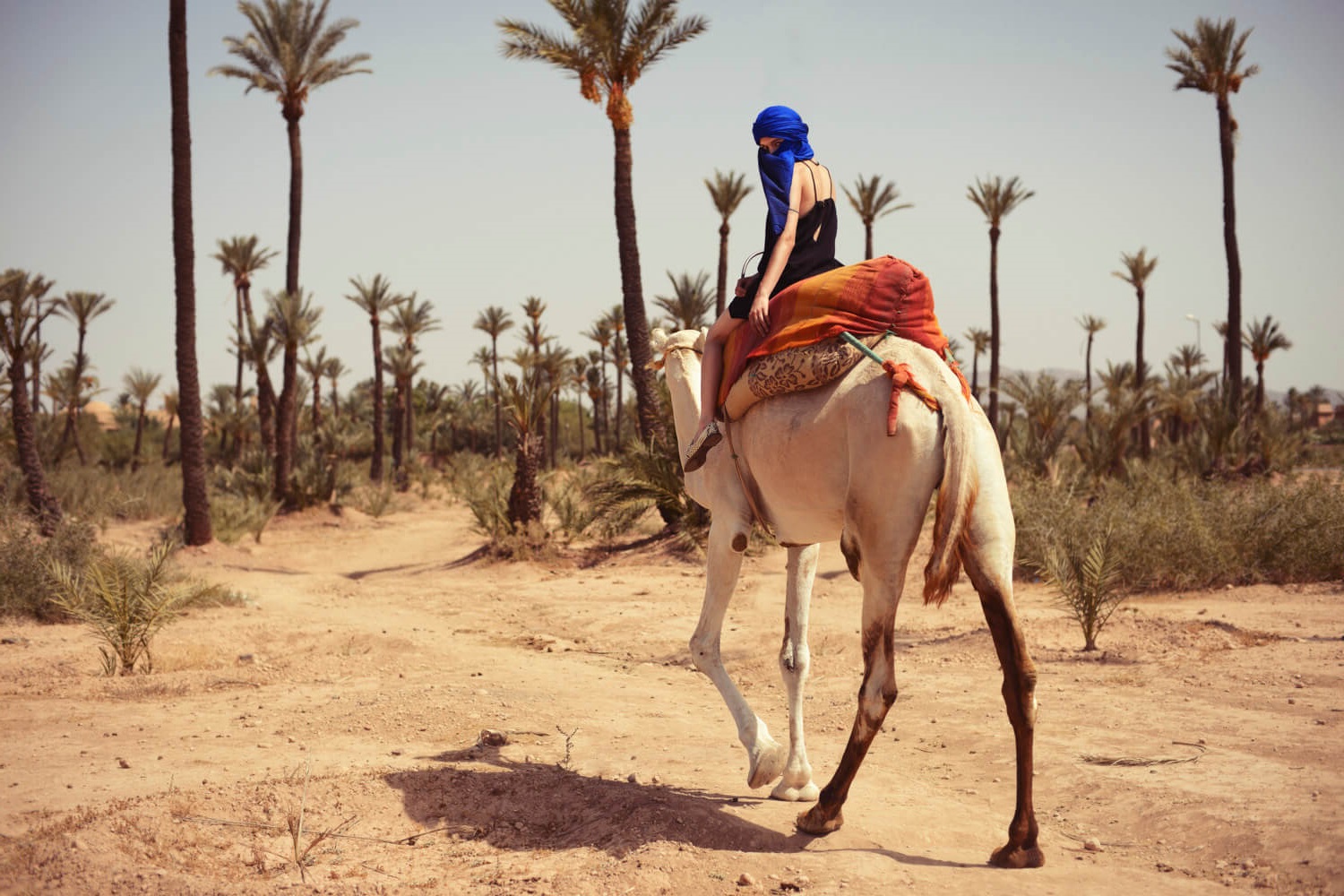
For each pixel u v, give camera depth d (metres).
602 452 70.25
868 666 4.28
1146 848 4.36
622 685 8.80
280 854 4.54
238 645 10.71
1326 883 3.70
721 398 5.06
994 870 3.97
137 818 4.61
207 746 6.35
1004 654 3.93
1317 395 105.81
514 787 5.43
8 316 21.59
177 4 22.11
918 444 4.06
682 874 4.01
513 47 22.94
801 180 5.00
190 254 23.02
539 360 62.38
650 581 16.50
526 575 18.25
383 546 27.28
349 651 10.30
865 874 3.90
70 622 12.55
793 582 5.20
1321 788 4.70
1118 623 9.69
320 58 33.97
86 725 6.97
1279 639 8.60
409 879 4.22
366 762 5.93
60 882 3.87
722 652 10.20
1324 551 12.37
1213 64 29.89
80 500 27.70
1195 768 5.23
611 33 22.53
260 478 34.47
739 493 5.11
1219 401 28.03
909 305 4.43
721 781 5.51
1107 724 6.27
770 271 4.85
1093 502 16.91
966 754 6.11
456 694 7.84
